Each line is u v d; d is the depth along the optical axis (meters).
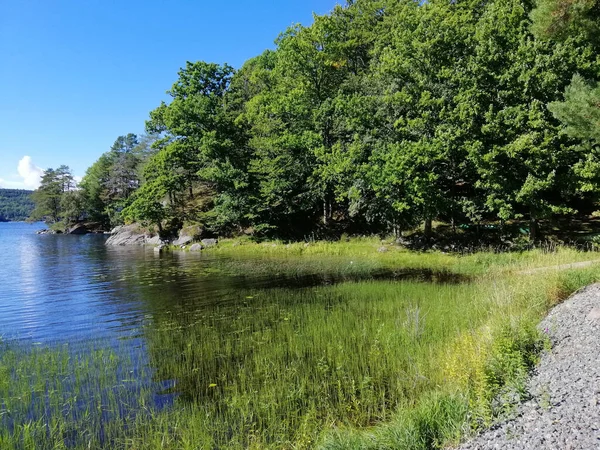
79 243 49.19
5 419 6.22
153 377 7.63
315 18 33.34
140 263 26.84
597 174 18.66
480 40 23.25
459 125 23.28
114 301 14.95
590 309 8.04
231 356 8.54
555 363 6.15
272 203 37.00
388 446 4.75
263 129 35.84
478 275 17.19
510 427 4.63
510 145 20.81
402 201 25.94
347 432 5.27
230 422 5.89
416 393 6.36
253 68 49.91
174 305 13.84
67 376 7.80
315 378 7.07
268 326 10.53
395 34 27.09
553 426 4.38
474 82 22.73
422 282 16.28
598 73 19.03
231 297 14.77
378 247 27.58
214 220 40.25
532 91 21.45
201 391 7.00
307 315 11.41
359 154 27.23
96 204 80.31
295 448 5.11
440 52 24.86
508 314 8.73
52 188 93.69
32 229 102.88
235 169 36.88
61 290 17.58
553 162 20.47
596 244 18.73
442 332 8.89
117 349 9.38
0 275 22.27
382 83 27.70
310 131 32.38
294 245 31.31
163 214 43.16
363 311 11.49
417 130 25.23
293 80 35.31
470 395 5.45
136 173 65.38
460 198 27.27
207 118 39.19
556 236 24.78
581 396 4.90
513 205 29.78
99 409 6.41
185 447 5.21
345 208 37.88
